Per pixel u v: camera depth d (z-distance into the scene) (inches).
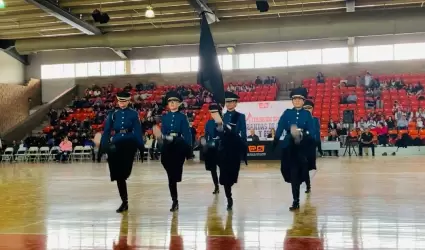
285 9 869.8
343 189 301.3
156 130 229.1
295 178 225.3
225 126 233.9
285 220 193.5
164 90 1071.6
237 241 155.6
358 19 791.1
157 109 962.7
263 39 834.2
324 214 206.2
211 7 847.7
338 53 1040.2
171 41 888.3
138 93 1067.3
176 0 805.2
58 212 227.5
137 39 903.7
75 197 290.4
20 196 301.0
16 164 793.6
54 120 1014.4
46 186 369.4
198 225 186.2
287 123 235.9
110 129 232.7
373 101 916.6
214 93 211.2
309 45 1047.6
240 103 680.4
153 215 213.5
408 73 1003.9
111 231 176.7
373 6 860.0
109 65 1145.4
